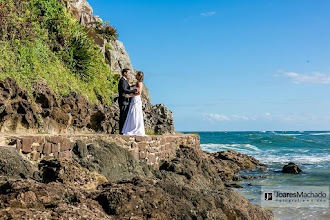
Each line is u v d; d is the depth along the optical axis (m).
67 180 5.71
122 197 4.39
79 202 4.10
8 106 8.57
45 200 3.75
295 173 21.00
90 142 8.37
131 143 9.88
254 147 43.50
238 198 7.72
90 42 14.71
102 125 13.21
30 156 6.33
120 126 11.14
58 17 12.99
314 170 22.59
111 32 19.59
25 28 10.73
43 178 5.73
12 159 5.44
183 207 5.12
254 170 22.73
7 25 9.81
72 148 7.66
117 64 18.28
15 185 3.75
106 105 14.11
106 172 7.87
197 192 5.91
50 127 10.51
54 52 12.20
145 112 18.17
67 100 11.28
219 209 6.27
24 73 9.67
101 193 4.49
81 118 12.17
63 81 11.66
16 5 10.84
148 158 10.84
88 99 12.80
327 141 56.41
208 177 14.06
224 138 68.81
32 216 3.24
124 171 8.69
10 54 9.46
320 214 10.23
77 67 13.34
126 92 11.02
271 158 31.44
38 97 10.02
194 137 18.59
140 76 11.18
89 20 19.58
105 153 8.27
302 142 52.09
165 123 19.20
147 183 5.21
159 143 11.91
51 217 3.37
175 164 11.69
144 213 4.46
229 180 17.94
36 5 12.33
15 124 8.89
